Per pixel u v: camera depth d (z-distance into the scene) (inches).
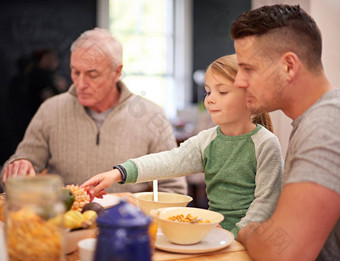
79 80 70.0
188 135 165.2
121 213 23.6
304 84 37.6
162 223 37.0
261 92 38.5
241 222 43.9
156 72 228.2
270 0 82.1
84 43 69.4
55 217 28.3
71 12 202.1
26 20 194.5
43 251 27.9
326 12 76.8
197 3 231.9
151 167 50.4
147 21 224.8
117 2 217.6
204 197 155.1
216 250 37.1
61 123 73.6
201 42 234.4
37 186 27.8
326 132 34.1
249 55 38.1
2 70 192.5
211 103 49.0
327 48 77.0
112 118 72.8
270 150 46.4
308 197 32.9
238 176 48.2
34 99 195.3
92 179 46.8
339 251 39.0
